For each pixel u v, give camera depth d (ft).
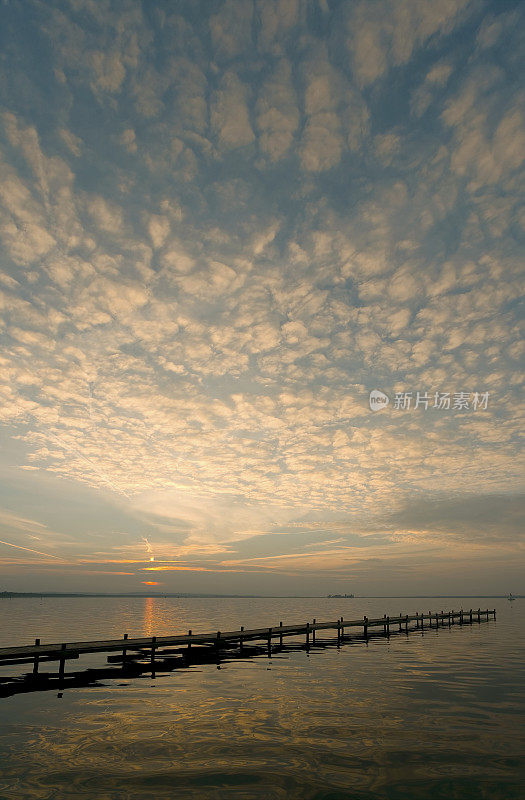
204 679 71.56
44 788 32.09
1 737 42.70
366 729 45.16
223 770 35.29
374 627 187.73
